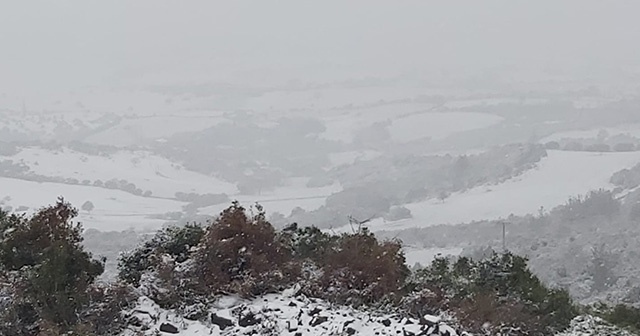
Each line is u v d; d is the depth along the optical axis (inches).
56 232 343.0
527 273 403.2
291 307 315.0
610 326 349.4
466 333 292.2
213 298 321.1
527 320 335.6
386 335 284.0
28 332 290.4
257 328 291.0
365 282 342.0
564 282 1439.5
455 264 431.2
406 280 361.1
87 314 296.2
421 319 292.8
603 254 1551.4
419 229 2348.7
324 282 340.2
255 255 348.5
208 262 341.4
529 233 2164.1
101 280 341.1
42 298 297.1
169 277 327.0
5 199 2586.1
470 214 2709.2
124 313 305.9
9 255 332.8
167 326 297.3
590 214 2255.2
